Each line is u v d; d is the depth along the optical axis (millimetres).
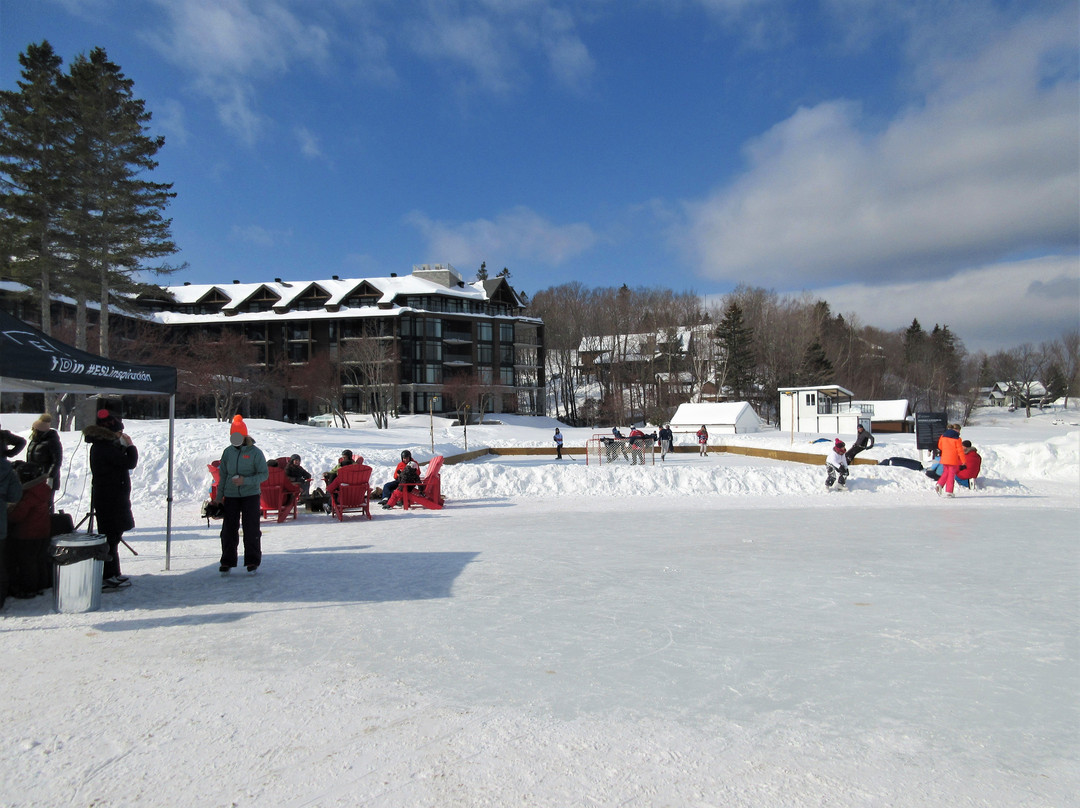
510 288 82812
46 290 31062
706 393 80750
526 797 2902
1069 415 94625
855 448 20422
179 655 4840
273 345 71062
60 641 5180
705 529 11156
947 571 7746
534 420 74500
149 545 9719
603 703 3947
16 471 6652
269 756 3303
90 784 3037
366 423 62906
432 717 3754
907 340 115062
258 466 7629
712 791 2949
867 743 3430
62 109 30672
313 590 6816
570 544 9672
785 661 4688
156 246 32969
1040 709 3865
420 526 11672
